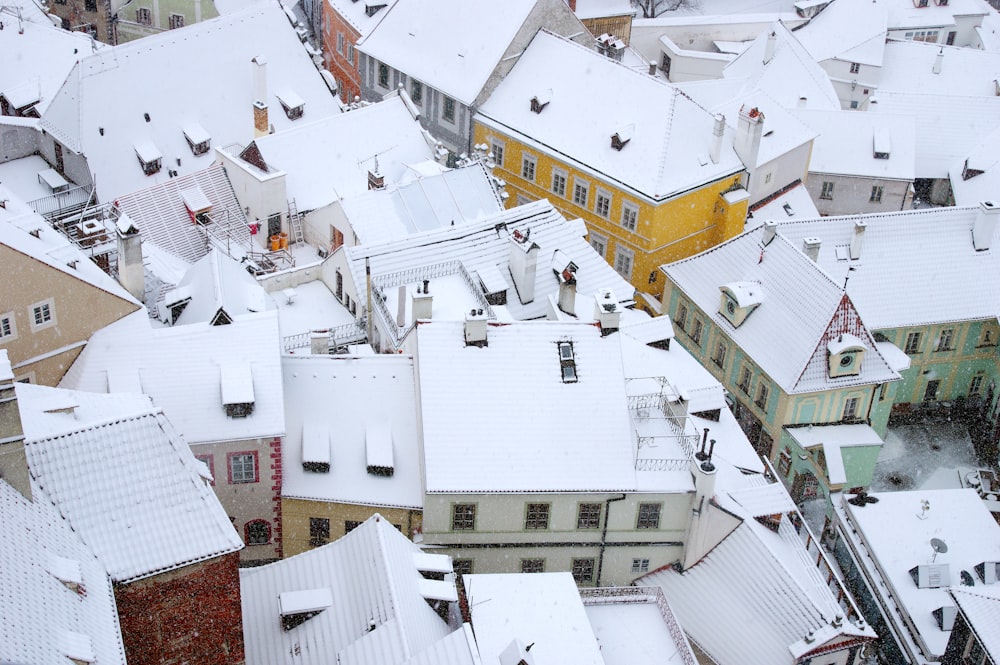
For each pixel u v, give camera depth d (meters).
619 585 60.59
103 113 85.94
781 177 99.62
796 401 73.62
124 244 63.78
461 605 50.81
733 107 99.25
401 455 59.31
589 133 92.75
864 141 106.00
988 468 80.19
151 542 42.66
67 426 45.09
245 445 56.56
